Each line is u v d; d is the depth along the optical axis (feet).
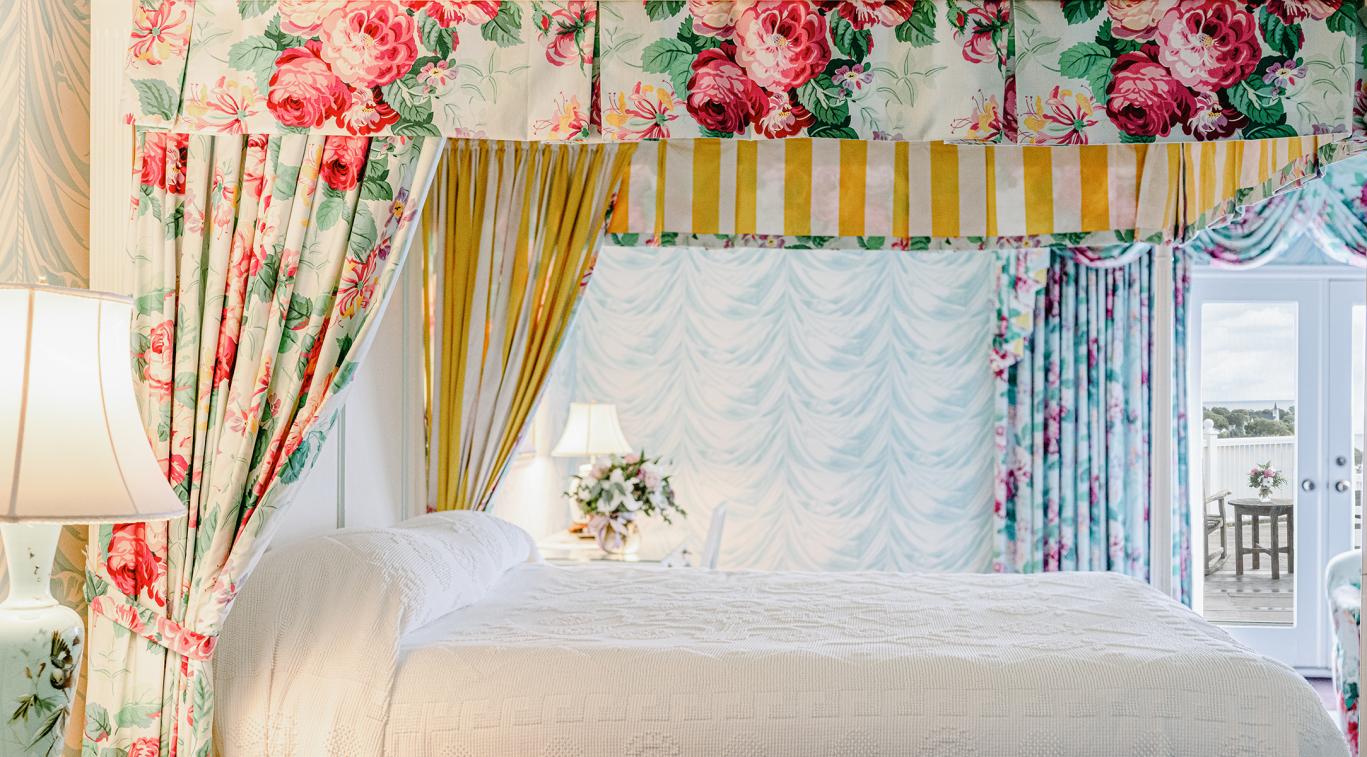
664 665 8.08
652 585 11.29
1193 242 17.78
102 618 7.72
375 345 11.30
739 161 12.87
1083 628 9.25
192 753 7.54
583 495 15.42
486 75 7.75
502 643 8.54
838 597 10.70
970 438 18.83
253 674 8.05
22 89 7.51
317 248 7.82
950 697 7.82
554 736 7.73
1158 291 12.87
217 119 7.75
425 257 12.34
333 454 10.37
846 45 7.58
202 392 7.77
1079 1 7.59
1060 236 13.05
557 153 12.28
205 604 7.61
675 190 12.83
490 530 11.16
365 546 8.88
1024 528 18.07
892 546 18.94
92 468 6.00
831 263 19.15
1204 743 7.64
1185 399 17.83
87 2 8.17
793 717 7.76
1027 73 7.58
